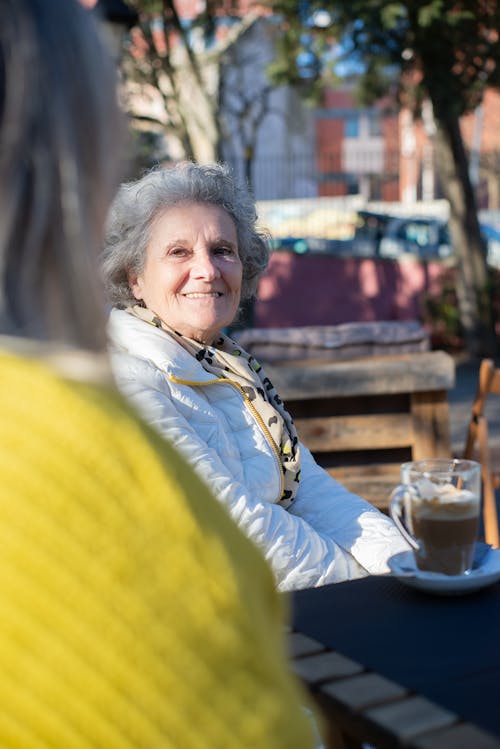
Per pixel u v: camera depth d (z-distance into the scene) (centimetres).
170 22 1454
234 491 215
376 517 235
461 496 157
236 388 236
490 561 166
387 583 162
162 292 238
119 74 74
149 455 64
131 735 57
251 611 65
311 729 68
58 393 63
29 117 64
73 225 66
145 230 240
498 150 1917
